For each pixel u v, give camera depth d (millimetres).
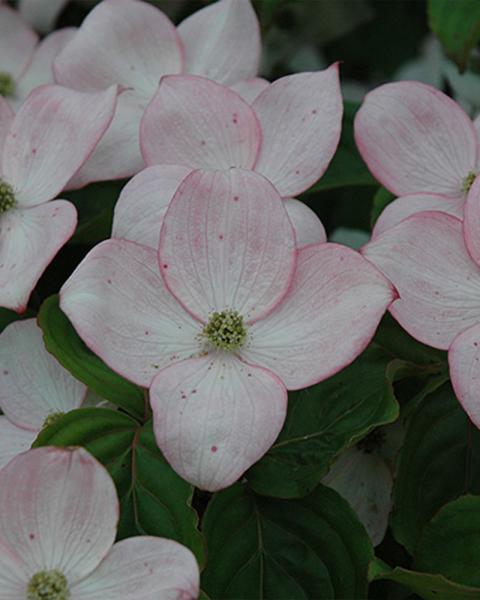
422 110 541
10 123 557
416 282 494
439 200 528
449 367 481
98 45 580
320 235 523
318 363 482
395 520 498
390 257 495
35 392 521
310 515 490
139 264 493
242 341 491
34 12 685
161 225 502
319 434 490
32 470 452
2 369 521
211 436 462
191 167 532
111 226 560
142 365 486
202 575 480
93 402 521
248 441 464
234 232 496
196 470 459
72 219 513
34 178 542
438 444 504
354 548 484
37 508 455
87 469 453
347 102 609
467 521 482
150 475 481
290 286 494
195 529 469
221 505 489
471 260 497
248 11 584
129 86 581
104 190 568
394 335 514
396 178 542
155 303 495
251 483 487
